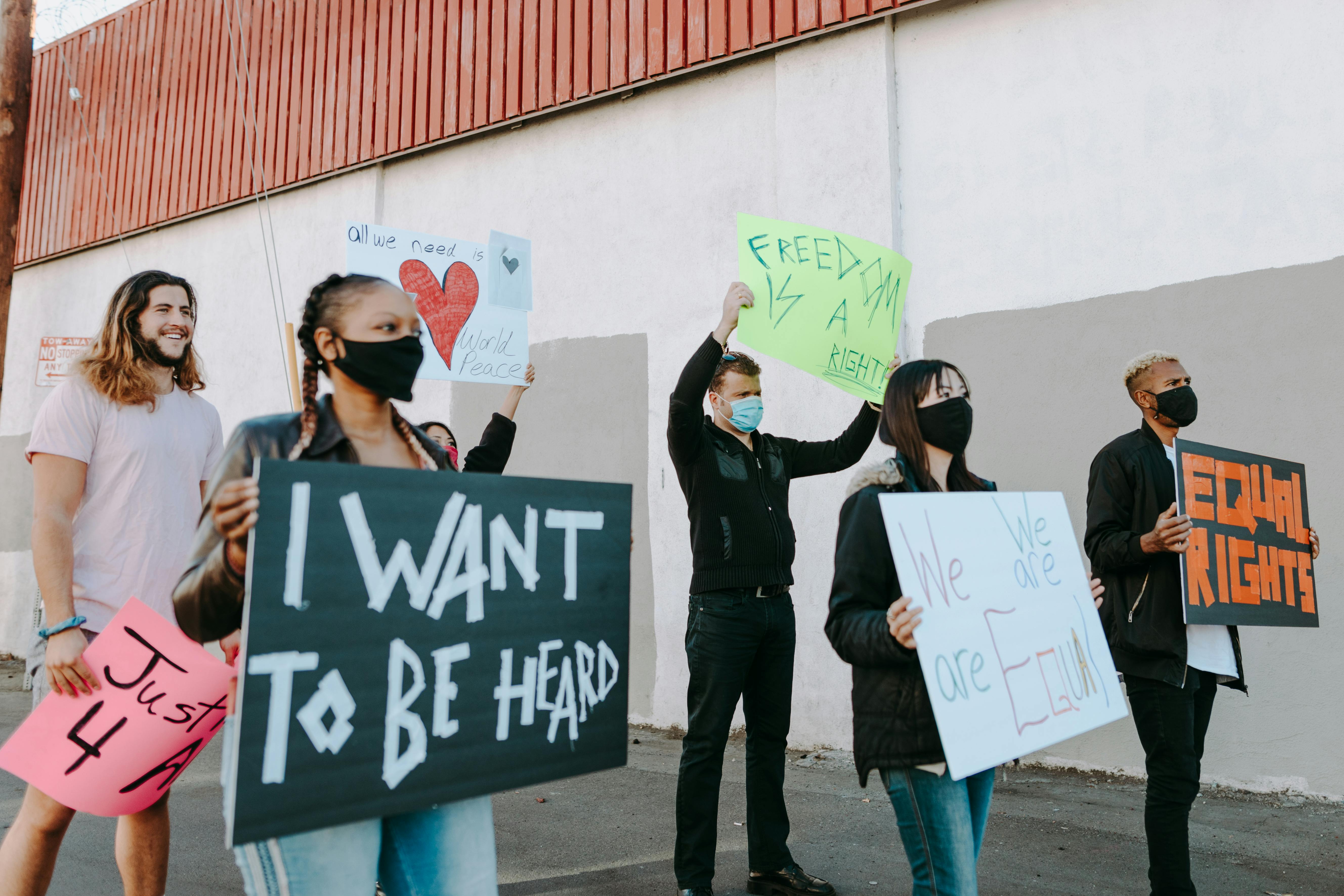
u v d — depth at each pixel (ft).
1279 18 14.19
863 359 10.32
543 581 5.68
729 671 9.81
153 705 6.53
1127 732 14.70
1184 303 14.57
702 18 19.42
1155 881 8.79
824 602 17.30
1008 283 16.12
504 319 12.43
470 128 22.99
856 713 6.51
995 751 5.97
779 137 18.47
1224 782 13.92
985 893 10.15
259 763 4.36
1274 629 13.70
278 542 4.53
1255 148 14.24
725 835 12.40
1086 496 15.10
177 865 11.00
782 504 10.54
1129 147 15.23
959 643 6.06
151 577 7.68
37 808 7.09
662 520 19.53
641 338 20.27
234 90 28.68
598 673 5.94
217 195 28.53
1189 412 9.43
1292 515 9.93
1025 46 16.24
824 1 17.70
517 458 21.97
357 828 5.12
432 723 5.03
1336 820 12.42
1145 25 15.21
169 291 7.98
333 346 5.40
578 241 21.49
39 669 7.36
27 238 34.53
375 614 4.85
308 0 27.04
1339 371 13.39
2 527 32.94
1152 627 8.94
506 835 12.31
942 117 16.97
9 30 30.07
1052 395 15.57
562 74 21.53
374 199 25.02
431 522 5.16
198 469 8.18
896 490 6.61
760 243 10.03
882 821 12.75
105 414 7.63
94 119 32.89
